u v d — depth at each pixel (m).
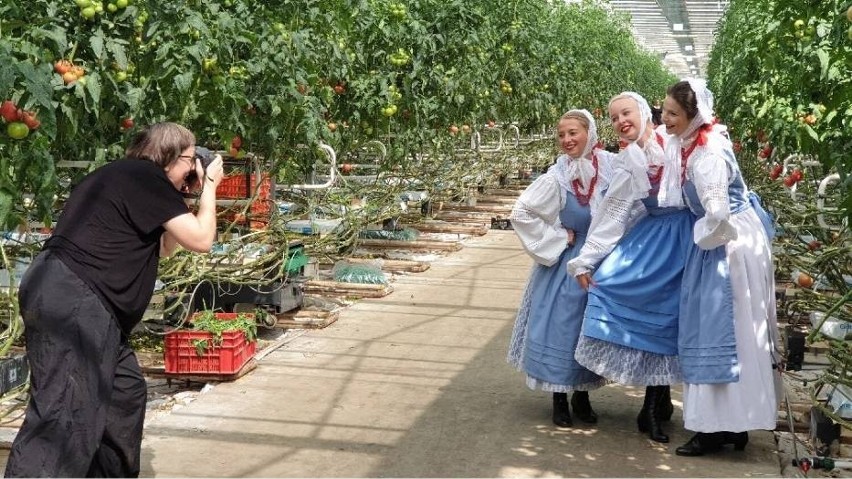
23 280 3.28
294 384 5.45
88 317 3.24
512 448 4.46
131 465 3.52
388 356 6.14
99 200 3.33
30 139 3.93
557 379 4.68
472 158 14.12
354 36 8.74
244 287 6.68
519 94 13.97
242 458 4.22
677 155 4.39
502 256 10.52
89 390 3.23
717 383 4.24
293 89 6.49
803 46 5.85
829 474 4.22
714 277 4.27
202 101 5.88
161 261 6.02
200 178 3.58
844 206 4.31
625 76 25.70
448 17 10.09
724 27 19.95
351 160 11.40
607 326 4.45
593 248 4.48
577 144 4.73
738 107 11.20
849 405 4.45
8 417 4.70
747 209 4.44
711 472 4.20
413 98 9.30
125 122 5.29
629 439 4.65
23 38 4.34
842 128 5.30
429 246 10.80
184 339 5.39
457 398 5.26
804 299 6.17
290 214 8.62
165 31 5.25
